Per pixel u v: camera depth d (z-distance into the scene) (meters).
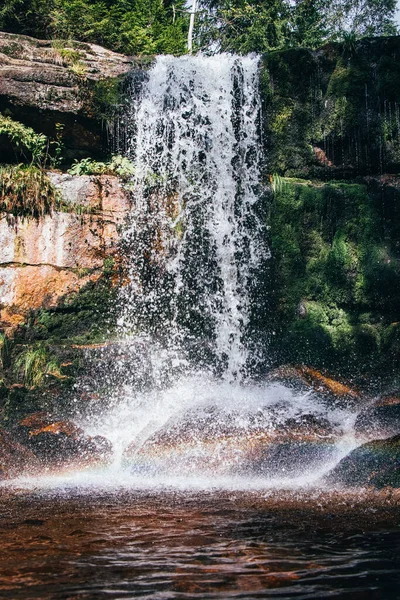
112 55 14.28
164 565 4.70
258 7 25.34
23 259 12.62
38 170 12.87
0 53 13.17
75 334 12.91
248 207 14.40
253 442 9.85
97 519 6.27
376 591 4.12
